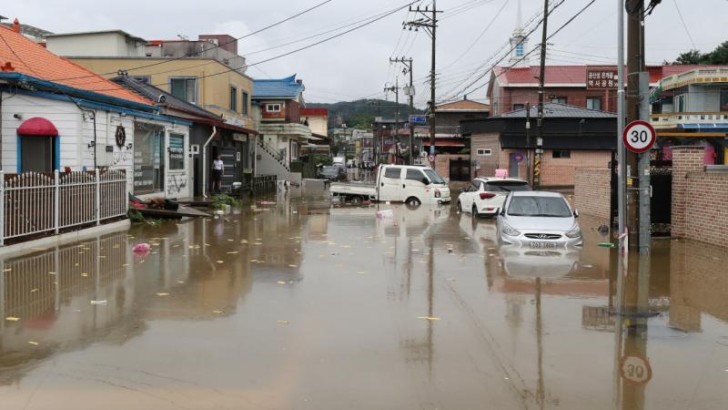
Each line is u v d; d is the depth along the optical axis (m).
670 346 6.89
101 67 35.19
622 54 13.50
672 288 9.95
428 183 29.34
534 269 11.55
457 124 65.75
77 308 8.22
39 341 6.76
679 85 41.62
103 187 16.55
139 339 6.87
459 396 5.37
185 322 7.61
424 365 6.15
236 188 32.91
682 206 16.23
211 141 32.09
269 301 8.79
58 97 17.47
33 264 11.32
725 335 7.34
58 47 37.34
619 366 6.20
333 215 23.05
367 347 6.70
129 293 9.16
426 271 11.32
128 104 21.47
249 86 43.72
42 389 5.41
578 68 57.09
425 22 42.75
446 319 7.91
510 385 5.64
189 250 13.52
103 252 12.91
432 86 43.09
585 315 8.21
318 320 7.77
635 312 8.35
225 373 5.85
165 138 24.73
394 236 16.67
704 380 5.82
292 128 51.50
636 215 13.23
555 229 13.93
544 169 44.97
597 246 14.73
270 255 13.02
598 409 5.14
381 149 95.75
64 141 17.64
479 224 20.34
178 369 5.94
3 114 17.12
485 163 47.62
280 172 48.91
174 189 25.97
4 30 20.94
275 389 5.47
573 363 6.27
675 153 16.34
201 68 35.06
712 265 12.03
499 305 8.72
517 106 55.81
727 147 39.72
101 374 5.79
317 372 5.91
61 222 14.38
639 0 13.09
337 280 10.40
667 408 5.16
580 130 44.56
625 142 12.62
